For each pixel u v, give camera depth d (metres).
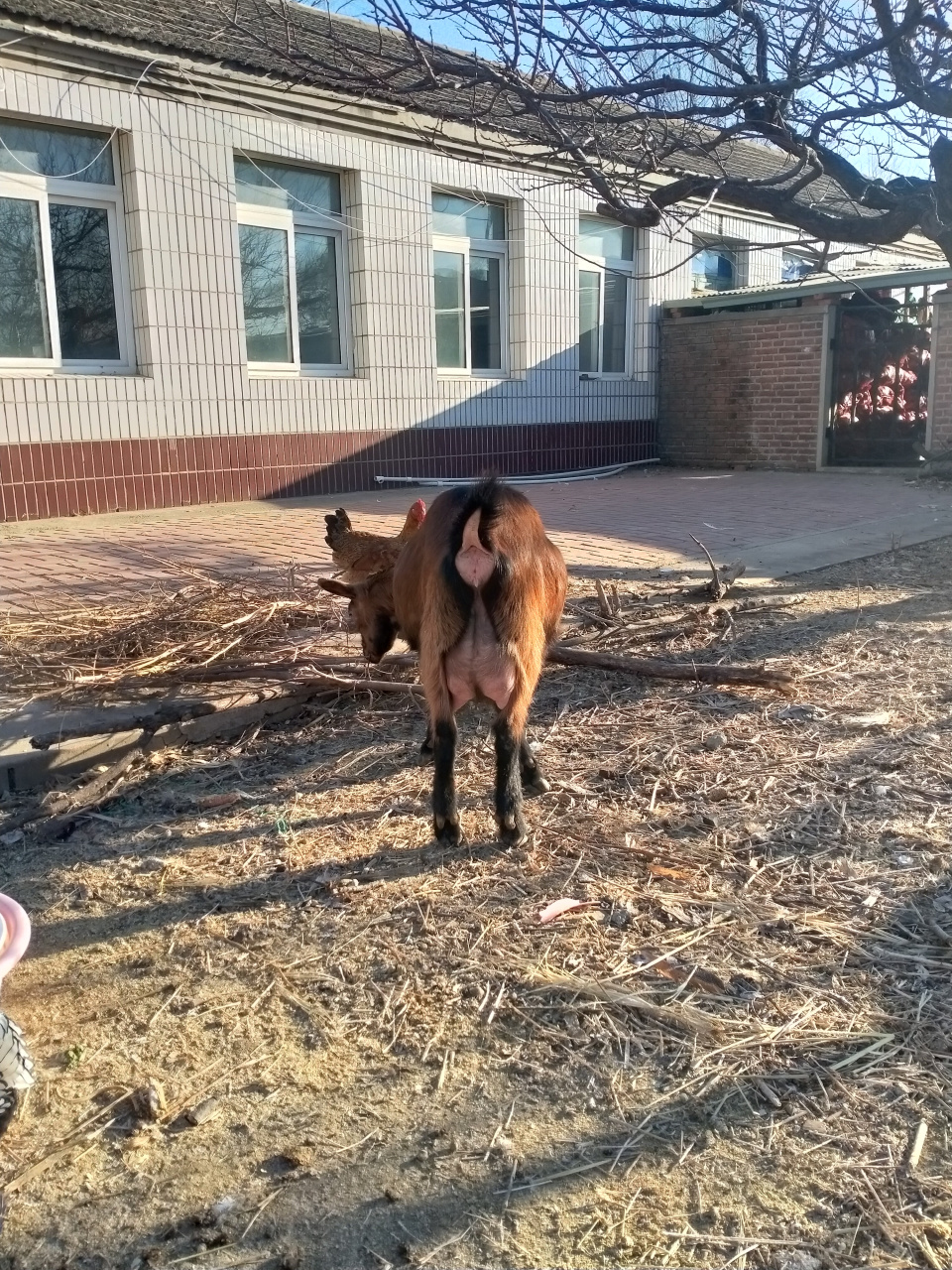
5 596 7.28
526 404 16.58
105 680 5.19
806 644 6.48
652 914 3.44
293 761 4.95
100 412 11.66
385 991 3.07
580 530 10.57
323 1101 2.62
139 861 3.96
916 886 3.56
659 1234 2.18
